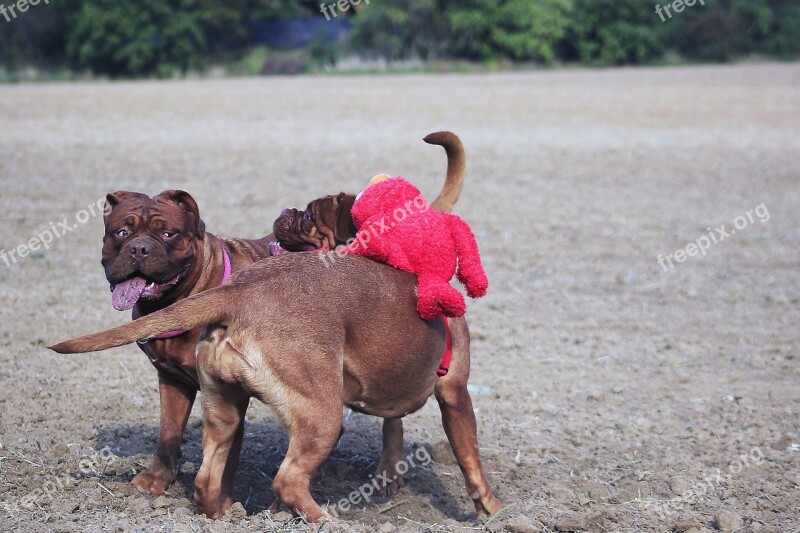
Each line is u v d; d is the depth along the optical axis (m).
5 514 5.19
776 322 9.97
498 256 12.40
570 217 14.77
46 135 22.86
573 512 5.38
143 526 4.91
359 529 4.97
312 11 60.38
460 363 5.55
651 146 22.20
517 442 6.95
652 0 58.88
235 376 4.68
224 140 22.47
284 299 4.78
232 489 5.39
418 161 19.41
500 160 20.03
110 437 6.65
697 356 8.91
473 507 6.04
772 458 6.64
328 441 4.75
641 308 10.39
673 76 47.44
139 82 47.25
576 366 8.62
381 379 5.11
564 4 58.69
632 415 7.51
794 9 62.28
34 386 7.54
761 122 26.64
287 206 14.82
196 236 5.43
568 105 31.78
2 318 9.25
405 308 5.13
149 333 4.54
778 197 16.42
